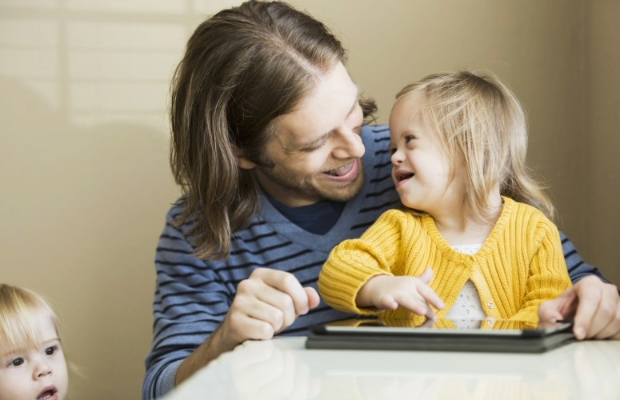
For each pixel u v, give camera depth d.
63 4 2.05
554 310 0.94
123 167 2.05
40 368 1.85
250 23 1.36
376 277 1.12
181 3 2.03
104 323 2.06
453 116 1.32
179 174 1.51
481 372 0.67
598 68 1.81
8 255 2.06
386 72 1.93
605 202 1.79
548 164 1.89
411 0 1.92
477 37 1.91
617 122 1.73
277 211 1.47
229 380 0.64
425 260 1.28
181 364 1.24
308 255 1.45
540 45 1.89
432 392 0.60
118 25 2.04
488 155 1.31
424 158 1.31
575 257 1.37
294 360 0.74
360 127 1.43
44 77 2.05
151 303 2.05
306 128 1.30
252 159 1.39
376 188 1.50
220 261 1.46
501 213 1.30
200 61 1.39
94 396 2.05
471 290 1.26
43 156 2.05
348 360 0.74
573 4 1.88
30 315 1.86
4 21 2.05
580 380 0.64
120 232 2.05
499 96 1.39
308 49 1.31
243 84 1.33
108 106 2.04
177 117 1.45
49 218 2.05
